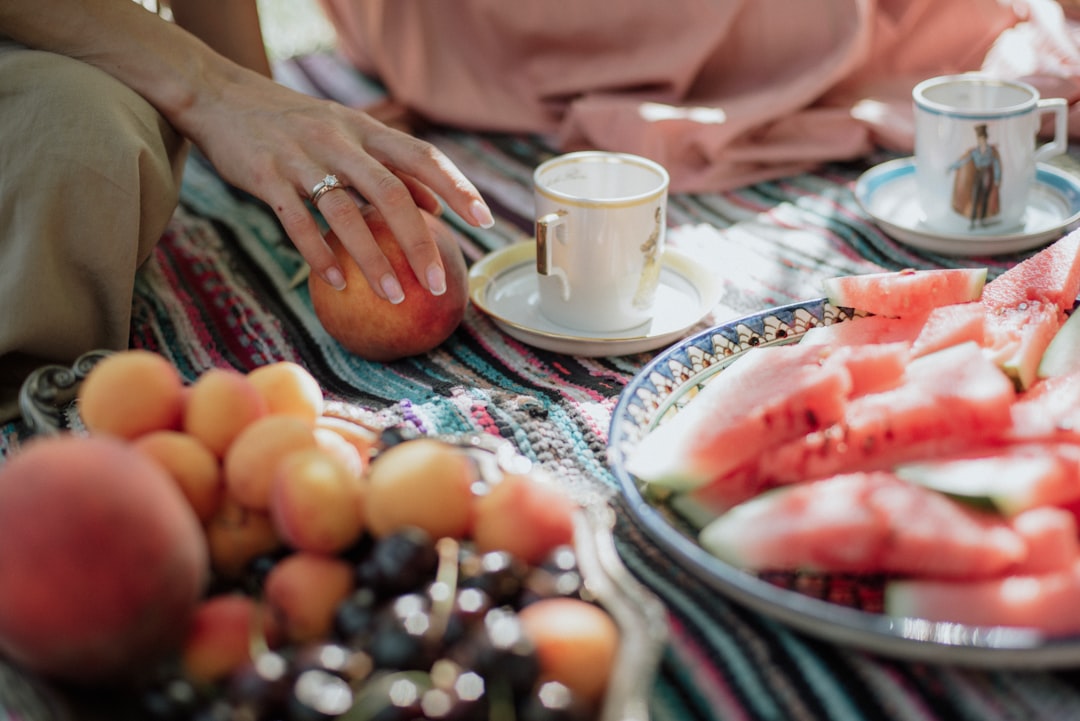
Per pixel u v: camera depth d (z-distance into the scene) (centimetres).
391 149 96
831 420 71
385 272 90
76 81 94
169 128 105
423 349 99
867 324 87
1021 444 68
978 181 108
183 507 50
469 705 46
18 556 44
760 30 148
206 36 141
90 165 91
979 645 52
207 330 107
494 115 157
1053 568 59
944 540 60
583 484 78
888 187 125
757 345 86
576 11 151
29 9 102
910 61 156
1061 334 80
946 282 87
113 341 96
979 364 72
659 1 147
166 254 122
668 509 69
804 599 56
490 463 63
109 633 46
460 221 131
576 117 145
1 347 88
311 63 180
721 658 61
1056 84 138
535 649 49
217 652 50
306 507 54
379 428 71
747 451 70
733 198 135
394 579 52
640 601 52
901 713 57
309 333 106
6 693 49
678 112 138
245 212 133
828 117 142
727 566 59
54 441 49
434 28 158
